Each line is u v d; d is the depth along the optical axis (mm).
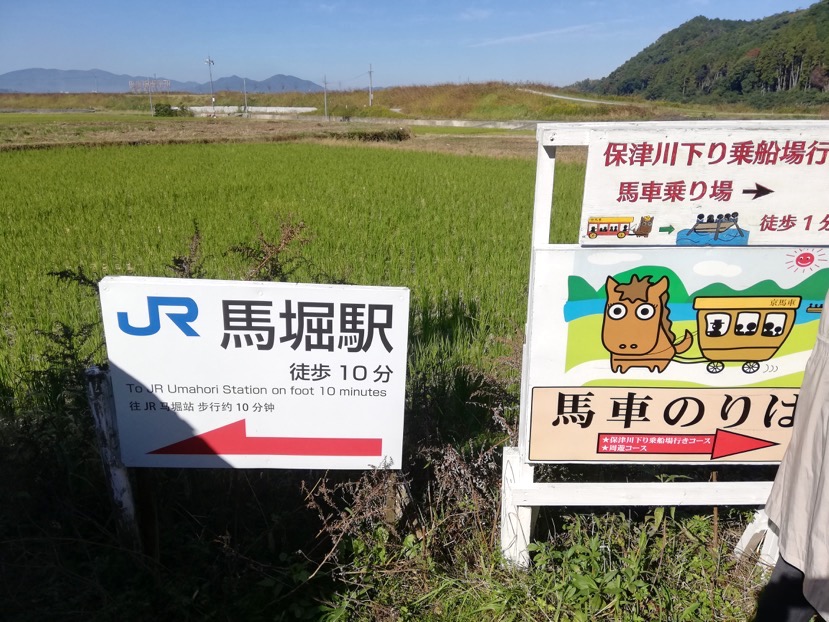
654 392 2469
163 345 2428
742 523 2963
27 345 4773
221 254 7367
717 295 2342
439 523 2785
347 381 2510
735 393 2471
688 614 2434
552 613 2451
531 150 30391
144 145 29203
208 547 2662
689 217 2248
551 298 2352
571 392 2467
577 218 10438
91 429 3172
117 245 8320
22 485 2881
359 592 2533
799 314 2367
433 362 4375
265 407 2531
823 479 1990
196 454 2580
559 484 2584
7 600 2395
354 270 6824
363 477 2732
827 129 2131
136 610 2410
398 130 44344
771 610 2291
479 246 8273
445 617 2471
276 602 2535
